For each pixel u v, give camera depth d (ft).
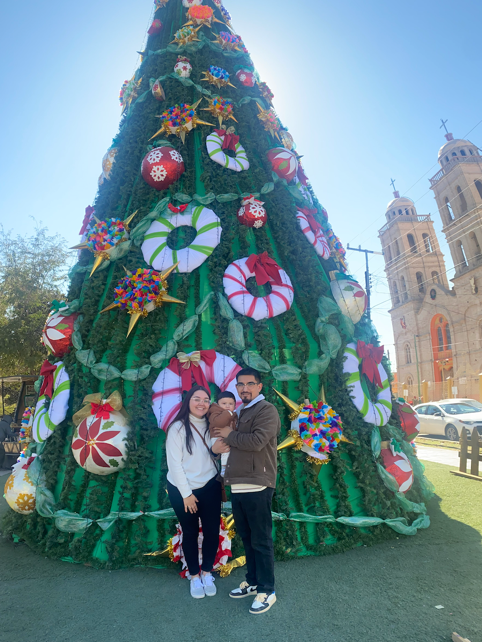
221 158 17.19
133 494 12.46
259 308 14.33
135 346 13.87
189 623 8.85
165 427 12.47
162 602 9.78
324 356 14.52
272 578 9.39
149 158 16.42
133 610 9.44
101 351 14.24
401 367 150.82
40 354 58.85
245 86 20.81
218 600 9.84
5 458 33.42
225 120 18.83
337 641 8.09
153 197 16.65
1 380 41.47
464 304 122.72
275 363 14.19
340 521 12.84
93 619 9.09
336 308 15.40
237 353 13.99
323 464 13.35
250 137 19.21
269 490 9.73
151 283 14.10
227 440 9.66
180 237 15.99
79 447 12.61
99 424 12.62
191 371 13.19
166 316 14.48
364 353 15.33
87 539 12.14
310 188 21.38
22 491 13.79
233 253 15.66
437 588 10.20
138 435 12.76
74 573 11.50
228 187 16.90
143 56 22.02
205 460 10.59
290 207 17.56
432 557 12.10
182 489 9.99
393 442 15.17
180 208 15.88
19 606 9.71
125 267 14.93
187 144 18.03
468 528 14.66
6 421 35.50
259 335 14.21
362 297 16.38
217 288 14.80
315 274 16.07
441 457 32.68
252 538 9.62
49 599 10.02
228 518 12.15
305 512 12.86
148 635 8.45
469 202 123.65
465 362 120.47
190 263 14.85
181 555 11.33
